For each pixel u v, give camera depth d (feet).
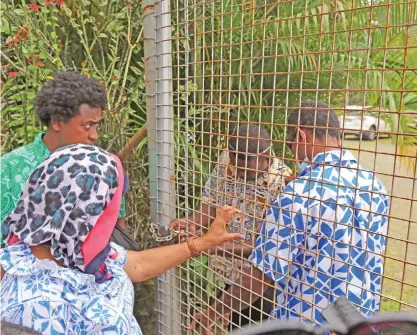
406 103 6.13
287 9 6.44
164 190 5.42
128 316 3.85
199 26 5.63
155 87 5.27
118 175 3.79
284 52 6.86
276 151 7.37
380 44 5.97
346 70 3.26
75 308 3.54
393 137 4.48
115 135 7.56
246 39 6.68
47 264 3.53
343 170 4.45
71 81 4.75
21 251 3.64
